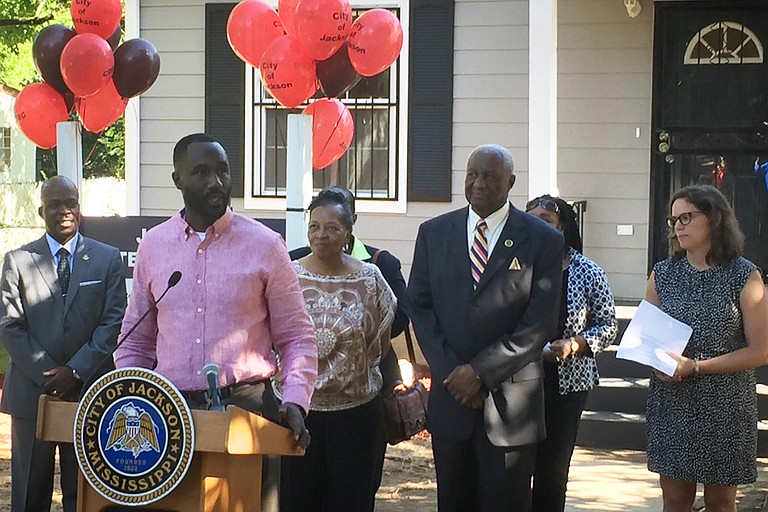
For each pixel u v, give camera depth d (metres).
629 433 8.11
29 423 5.20
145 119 10.37
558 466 5.38
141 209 10.42
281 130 10.20
